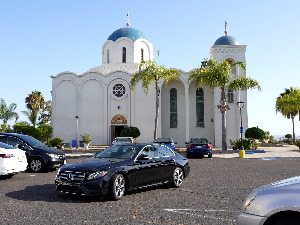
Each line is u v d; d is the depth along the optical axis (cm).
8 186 1023
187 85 3984
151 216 641
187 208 714
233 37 4106
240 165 1803
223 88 3120
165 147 1043
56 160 1418
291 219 370
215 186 1036
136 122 3956
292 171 1484
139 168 885
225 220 608
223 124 3152
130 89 3981
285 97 5372
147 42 4428
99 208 714
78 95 3991
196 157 2491
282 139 5866
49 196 856
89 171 799
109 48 4375
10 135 1452
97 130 3969
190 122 4044
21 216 637
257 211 384
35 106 5481
